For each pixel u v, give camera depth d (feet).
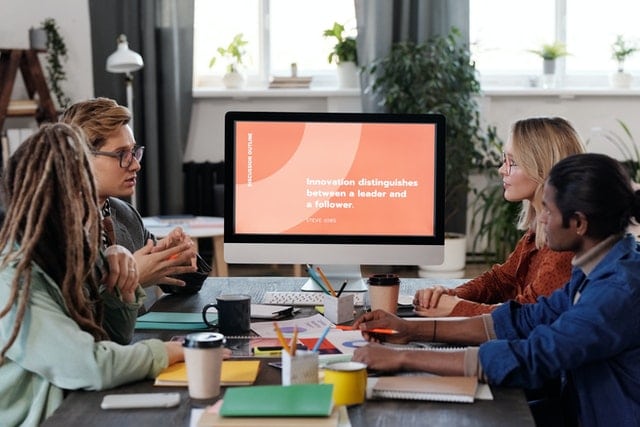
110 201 9.63
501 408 5.50
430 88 20.13
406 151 8.81
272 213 8.83
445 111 19.90
